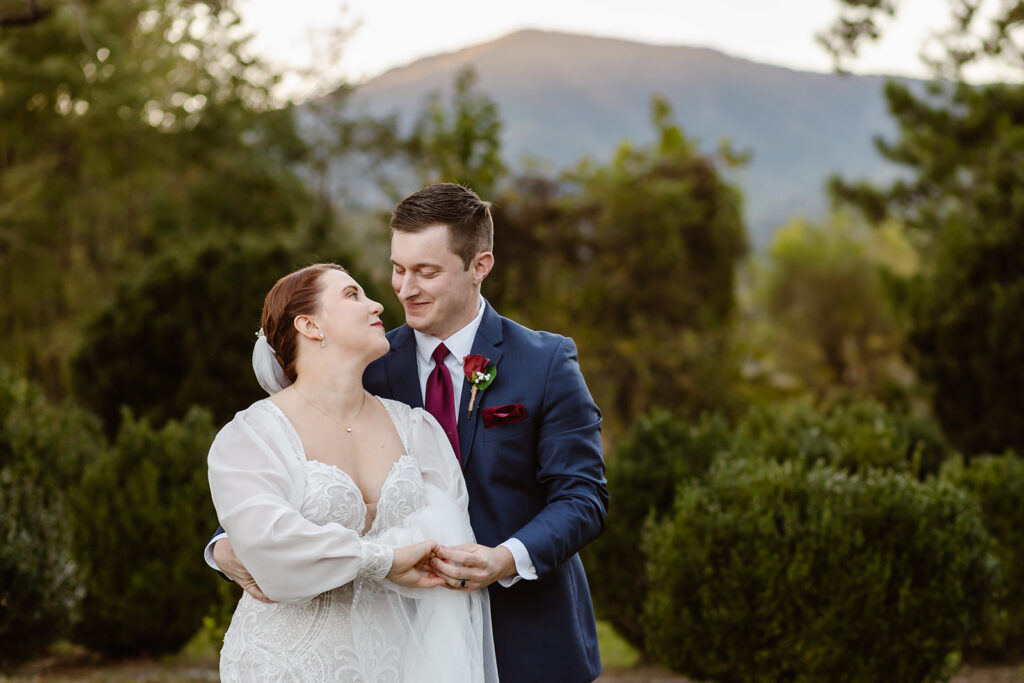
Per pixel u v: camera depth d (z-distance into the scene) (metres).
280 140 18.12
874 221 17.61
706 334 14.55
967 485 6.22
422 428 2.69
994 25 9.95
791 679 4.80
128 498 6.22
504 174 13.97
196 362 8.00
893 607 4.64
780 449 6.50
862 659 4.66
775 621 4.72
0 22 9.09
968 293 10.23
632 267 13.89
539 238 13.87
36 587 5.45
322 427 2.54
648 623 5.25
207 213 17.38
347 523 2.43
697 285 14.33
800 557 4.68
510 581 2.55
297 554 2.29
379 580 2.43
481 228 2.77
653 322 14.08
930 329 10.45
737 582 4.77
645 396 14.06
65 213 17.19
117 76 16.69
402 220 2.72
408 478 2.55
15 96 16.55
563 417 2.75
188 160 18.17
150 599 6.19
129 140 17.58
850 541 4.66
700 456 6.48
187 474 6.38
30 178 16.58
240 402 8.07
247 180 17.61
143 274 8.30
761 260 34.34
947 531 4.73
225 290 8.11
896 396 11.16
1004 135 14.41
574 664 2.73
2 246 16.75
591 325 13.98
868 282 31.80
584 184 14.05
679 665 5.02
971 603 4.78
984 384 10.07
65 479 6.52
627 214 13.77
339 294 2.59
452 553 2.43
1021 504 6.09
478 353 2.80
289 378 2.66
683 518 5.01
